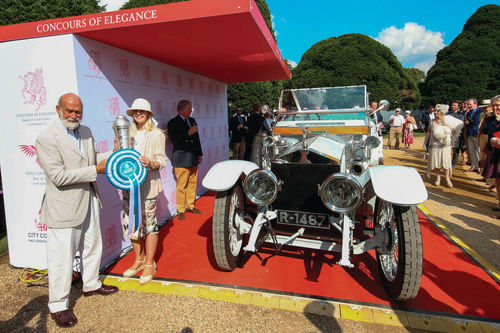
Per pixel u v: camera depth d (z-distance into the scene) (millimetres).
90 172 2283
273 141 3580
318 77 22344
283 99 4168
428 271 2986
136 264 3023
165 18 2607
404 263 2277
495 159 4586
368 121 3590
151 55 3959
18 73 2930
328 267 3090
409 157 10086
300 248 3541
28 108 2938
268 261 3227
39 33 2850
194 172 4816
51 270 2270
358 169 2900
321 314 2377
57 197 2232
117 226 3500
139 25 2672
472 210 4887
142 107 2781
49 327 2311
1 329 2295
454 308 2416
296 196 2879
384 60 22375
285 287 2734
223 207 2824
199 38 3150
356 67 21516
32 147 2969
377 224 3078
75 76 2846
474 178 7109
